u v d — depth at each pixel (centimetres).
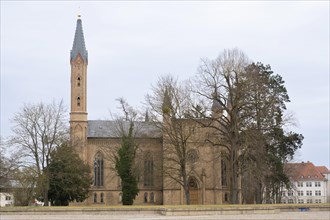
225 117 7081
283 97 8875
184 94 7838
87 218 4434
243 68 7169
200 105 7262
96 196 11850
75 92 12356
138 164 9269
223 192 11250
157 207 4938
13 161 8138
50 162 8444
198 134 8250
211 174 11262
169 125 7931
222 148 9925
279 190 11100
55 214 4853
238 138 6950
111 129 12319
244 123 7056
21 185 9031
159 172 9612
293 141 8831
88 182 9506
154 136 10088
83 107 12250
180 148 8369
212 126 7200
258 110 7100
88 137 12044
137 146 9350
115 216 4628
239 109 6969
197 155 9300
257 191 8256
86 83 12531
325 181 18838
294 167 11556
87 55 12700
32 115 8181
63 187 8825
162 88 8044
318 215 4591
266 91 7462
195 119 7519
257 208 4853
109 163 11962
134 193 9006
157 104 8056
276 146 8738
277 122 7369
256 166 7175
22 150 8138
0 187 9275
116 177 11931
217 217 4422
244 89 6906
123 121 10719
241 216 4525
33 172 8025
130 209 4916
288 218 4312
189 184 11238
